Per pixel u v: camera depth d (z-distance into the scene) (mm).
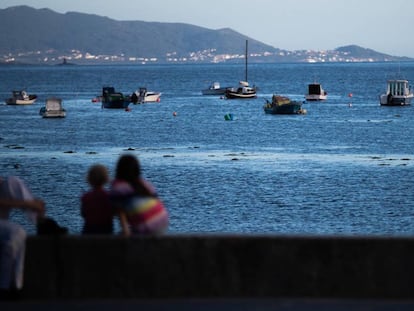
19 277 28422
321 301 28406
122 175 29438
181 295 28953
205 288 28922
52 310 27781
